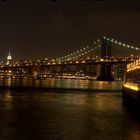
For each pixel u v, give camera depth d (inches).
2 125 1523.1
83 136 1333.7
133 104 2164.1
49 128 1467.8
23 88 4773.6
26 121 1638.8
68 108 2213.3
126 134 1380.4
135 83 2186.3
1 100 2731.3
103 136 1341.0
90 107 2306.8
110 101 2844.5
